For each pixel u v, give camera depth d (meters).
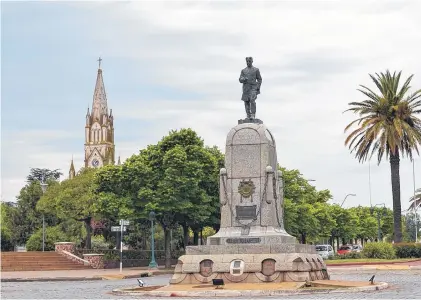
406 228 163.50
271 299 22.67
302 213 85.94
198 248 30.73
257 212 31.91
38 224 103.25
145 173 62.56
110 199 63.28
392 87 65.12
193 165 61.47
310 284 27.44
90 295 27.81
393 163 65.88
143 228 81.25
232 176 32.53
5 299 26.12
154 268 61.81
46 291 32.03
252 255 29.48
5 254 62.72
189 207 61.41
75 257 63.44
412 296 23.50
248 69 34.69
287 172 85.69
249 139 32.62
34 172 145.12
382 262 57.66
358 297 23.14
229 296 24.72
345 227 123.50
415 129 64.69
